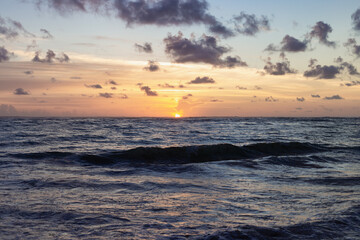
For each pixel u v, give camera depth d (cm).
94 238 369
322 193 666
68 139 2344
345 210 507
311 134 3203
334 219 450
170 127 4622
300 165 1157
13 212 477
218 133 3250
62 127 4197
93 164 1136
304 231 393
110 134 2986
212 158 1387
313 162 1226
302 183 795
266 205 553
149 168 1035
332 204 559
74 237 372
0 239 357
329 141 2355
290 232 387
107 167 1073
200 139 2491
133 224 429
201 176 899
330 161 1277
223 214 489
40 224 423
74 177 831
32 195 604
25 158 1178
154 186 730
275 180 841
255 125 5522
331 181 822
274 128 4512
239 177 890
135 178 845
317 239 365
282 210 516
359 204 555
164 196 624
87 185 723
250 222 439
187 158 1352
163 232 392
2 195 593
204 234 382
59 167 1032
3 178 785
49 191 647
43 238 367
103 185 729
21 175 841
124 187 713
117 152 1335
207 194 649
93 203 554
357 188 728
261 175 930
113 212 493
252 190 698
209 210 514
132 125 5278
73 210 498
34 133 2883
